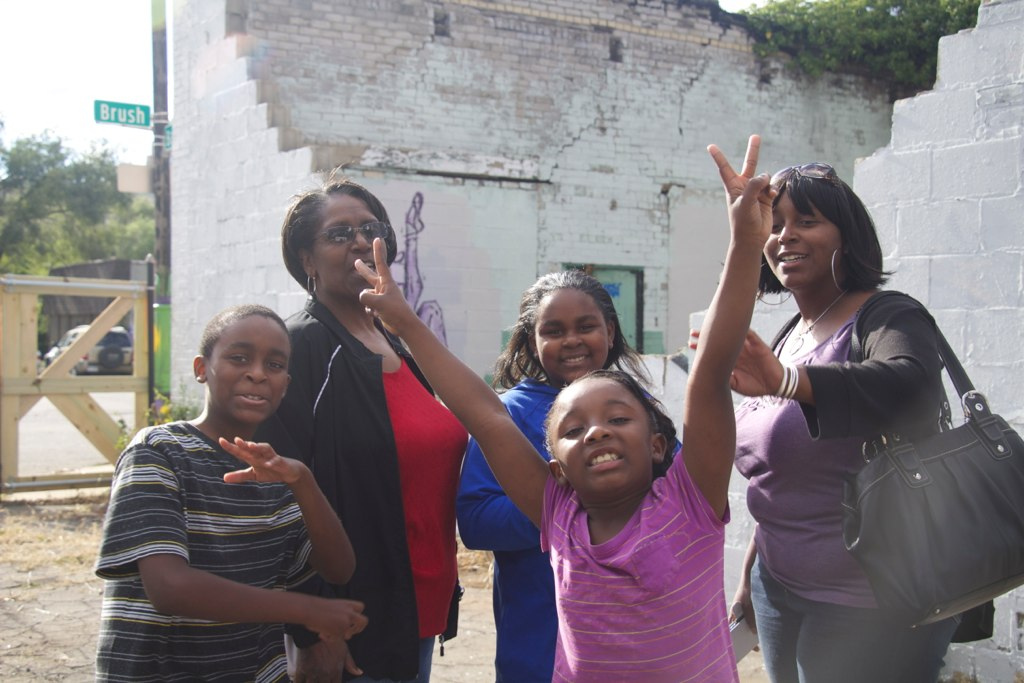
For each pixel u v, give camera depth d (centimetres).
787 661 263
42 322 3578
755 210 186
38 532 769
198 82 1004
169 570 204
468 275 1058
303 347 263
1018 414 409
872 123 1357
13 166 3559
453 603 289
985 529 219
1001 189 418
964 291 429
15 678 455
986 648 414
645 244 1222
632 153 1220
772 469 254
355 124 1086
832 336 249
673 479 204
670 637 194
